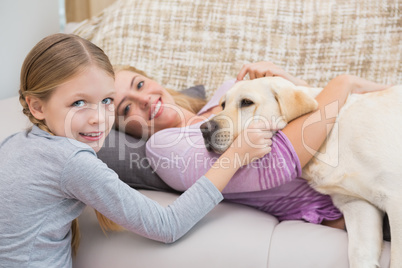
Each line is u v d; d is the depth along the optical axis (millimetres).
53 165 910
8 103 1682
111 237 1059
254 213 1109
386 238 1013
